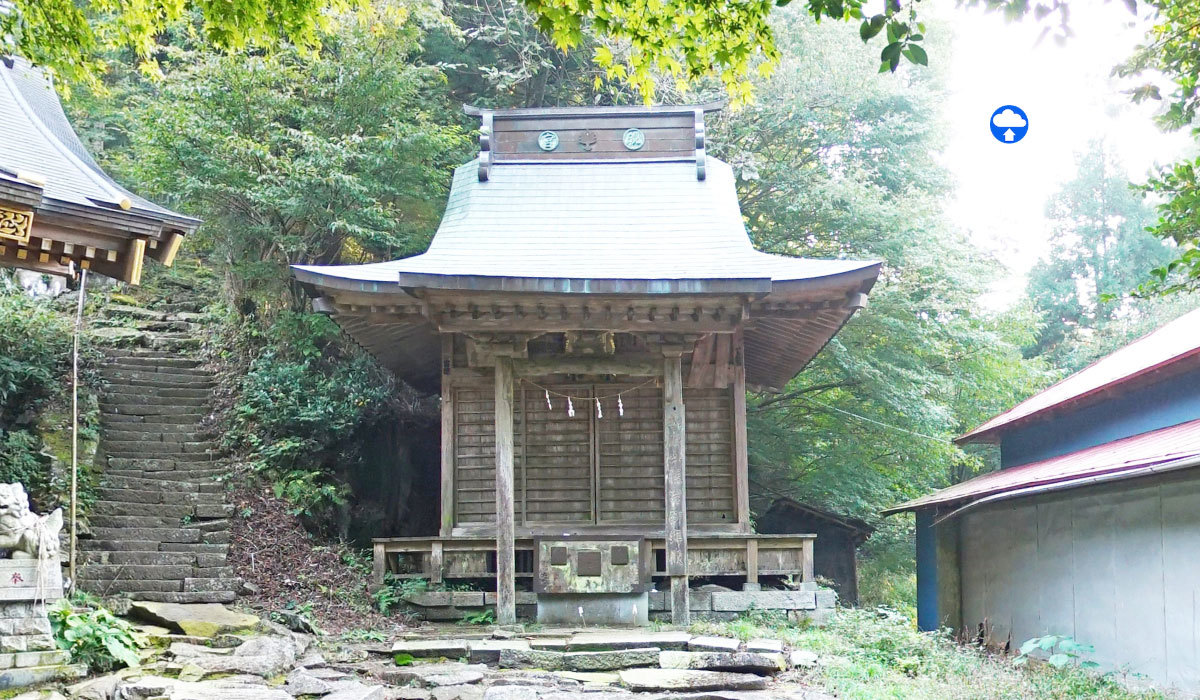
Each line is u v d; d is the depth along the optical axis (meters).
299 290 17.62
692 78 7.27
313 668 9.56
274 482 15.16
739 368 13.91
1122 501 10.76
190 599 11.79
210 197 16.27
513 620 11.75
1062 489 10.78
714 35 6.84
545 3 6.79
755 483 21.22
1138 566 10.38
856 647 10.62
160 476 14.63
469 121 19.70
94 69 9.25
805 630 11.94
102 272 9.58
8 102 10.63
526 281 11.09
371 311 12.41
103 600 10.87
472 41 20.45
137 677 8.46
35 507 12.72
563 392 14.21
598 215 13.75
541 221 13.64
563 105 21.19
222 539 13.48
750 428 20.86
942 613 15.16
